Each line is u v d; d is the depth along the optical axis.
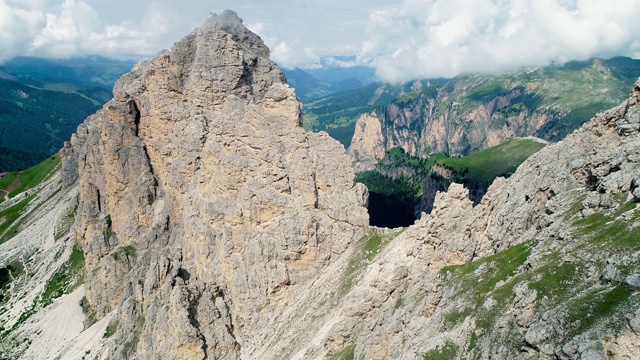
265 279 125.31
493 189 89.44
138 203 184.62
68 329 179.12
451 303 65.88
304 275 126.44
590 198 61.62
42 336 182.88
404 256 94.31
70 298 197.12
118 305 159.00
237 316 125.62
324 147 136.25
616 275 46.56
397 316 76.19
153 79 185.50
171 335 115.62
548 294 51.88
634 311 41.03
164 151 181.88
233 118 140.62
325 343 92.19
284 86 137.62
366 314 89.25
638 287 43.16
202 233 137.50
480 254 79.94
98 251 193.75
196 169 163.12
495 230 81.00
